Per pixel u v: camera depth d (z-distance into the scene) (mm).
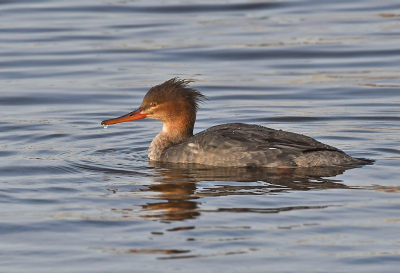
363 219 10164
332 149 13492
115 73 22469
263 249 9133
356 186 11883
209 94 20438
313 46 24844
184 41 25531
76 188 12086
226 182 12328
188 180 12523
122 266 8703
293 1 30688
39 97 20203
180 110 15000
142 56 24172
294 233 9656
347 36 25922
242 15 28906
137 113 15219
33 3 30594
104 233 9797
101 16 28812
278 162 13398
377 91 20375
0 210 10852
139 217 10406
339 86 20953
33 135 16531
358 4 30141
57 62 23516
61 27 27203
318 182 12195
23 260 8977
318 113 18328
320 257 8891
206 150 13836
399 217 10219
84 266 8750
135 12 29406
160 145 14875
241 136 13852
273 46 24859
